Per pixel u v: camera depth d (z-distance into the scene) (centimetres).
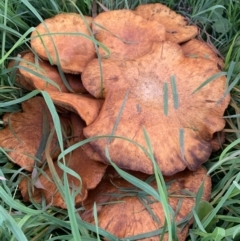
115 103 19
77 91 21
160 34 22
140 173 20
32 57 22
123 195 19
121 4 26
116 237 17
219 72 21
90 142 19
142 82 20
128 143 18
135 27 22
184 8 27
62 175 20
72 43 22
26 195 20
